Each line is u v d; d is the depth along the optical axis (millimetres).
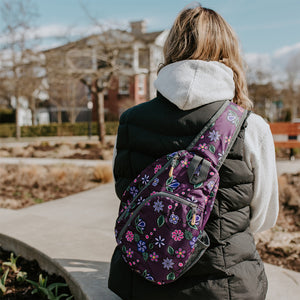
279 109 38219
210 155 1159
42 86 24875
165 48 1409
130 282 1323
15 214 3547
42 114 44344
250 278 1237
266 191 1271
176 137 1237
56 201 5070
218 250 1205
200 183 1132
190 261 1151
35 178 6684
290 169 7066
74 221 4020
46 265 2451
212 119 1200
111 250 2535
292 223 3900
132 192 1262
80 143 13945
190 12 1360
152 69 15180
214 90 1211
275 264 2826
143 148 1295
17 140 22281
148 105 1341
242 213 1244
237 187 1206
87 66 14617
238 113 1222
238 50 1419
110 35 13609
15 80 18328
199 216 1106
